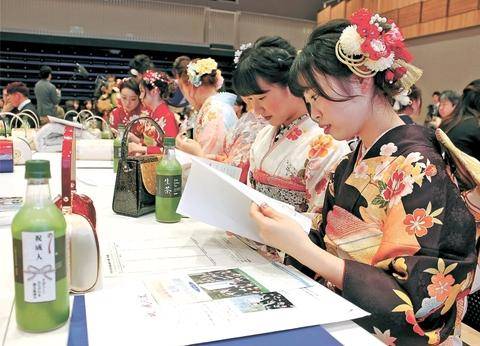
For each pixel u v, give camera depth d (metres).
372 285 0.85
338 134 1.04
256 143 1.69
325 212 1.20
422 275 0.84
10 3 9.15
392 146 1.00
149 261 0.99
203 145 2.64
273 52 1.40
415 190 0.90
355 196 1.04
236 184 1.05
